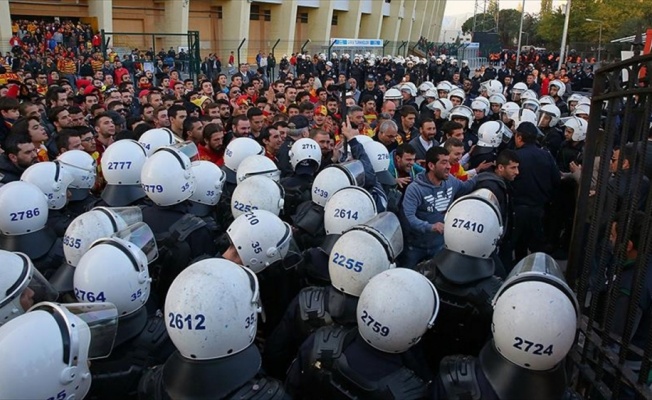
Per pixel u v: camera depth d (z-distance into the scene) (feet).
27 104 24.18
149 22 99.66
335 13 148.25
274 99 36.06
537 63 86.07
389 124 22.15
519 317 6.98
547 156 19.94
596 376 9.02
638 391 7.57
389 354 7.95
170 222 12.62
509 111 31.65
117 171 14.44
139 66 62.13
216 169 14.89
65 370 6.52
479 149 23.59
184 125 21.43
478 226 9.98
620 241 8.59
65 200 14.47
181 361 7.27
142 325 8.87
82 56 65.05
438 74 85.51
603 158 9.37
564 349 6.96
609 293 8.92
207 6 109.70
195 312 6.98
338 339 8.34
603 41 128.88
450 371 7.60
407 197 16.39
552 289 7.14
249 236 10.27
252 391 7.21
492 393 7.19
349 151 17.70
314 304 9.88
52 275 10.86
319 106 31.09
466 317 9.99
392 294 7.63
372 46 127.95
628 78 8.50
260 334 12.09
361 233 9.30
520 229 19.97
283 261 10.91
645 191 11.30
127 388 8.55
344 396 7.90
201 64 72.54
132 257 8.75
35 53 66.74
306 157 16.53
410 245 16.25
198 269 7.36
